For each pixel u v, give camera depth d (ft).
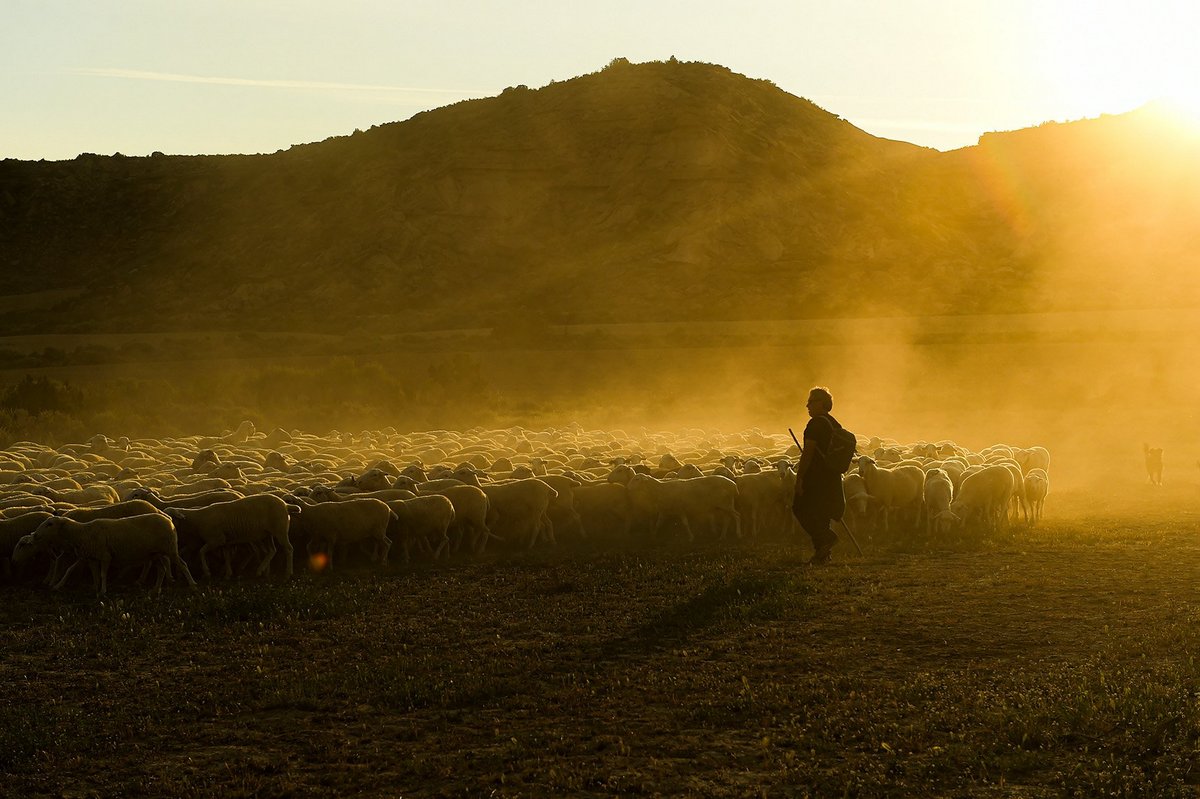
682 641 35.96
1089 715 26.27
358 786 24.31
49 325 398.62
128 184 598.75
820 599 41.50
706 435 126.82
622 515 63.87
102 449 96.48
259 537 50.75
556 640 36.76
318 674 33.32
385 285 456.86
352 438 114.83
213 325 373.40
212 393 195.31
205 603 43.50
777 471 63.52
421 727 28.25
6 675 34.14
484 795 23.49
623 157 541.34
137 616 42.09
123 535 46.85
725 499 60.90
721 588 43.45
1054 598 41.11
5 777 25.32
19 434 137.28
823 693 29.50
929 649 34.04
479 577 49.55
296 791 24.08
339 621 40.78
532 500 59.77
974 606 39.91
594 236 492.13
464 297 442.09
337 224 517.55
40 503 55.47
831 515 49.57
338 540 53.21
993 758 24.17
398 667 33.55
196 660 35.70
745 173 516.32
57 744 27.37
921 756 24.75
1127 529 61.67
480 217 517.14
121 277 499.92
